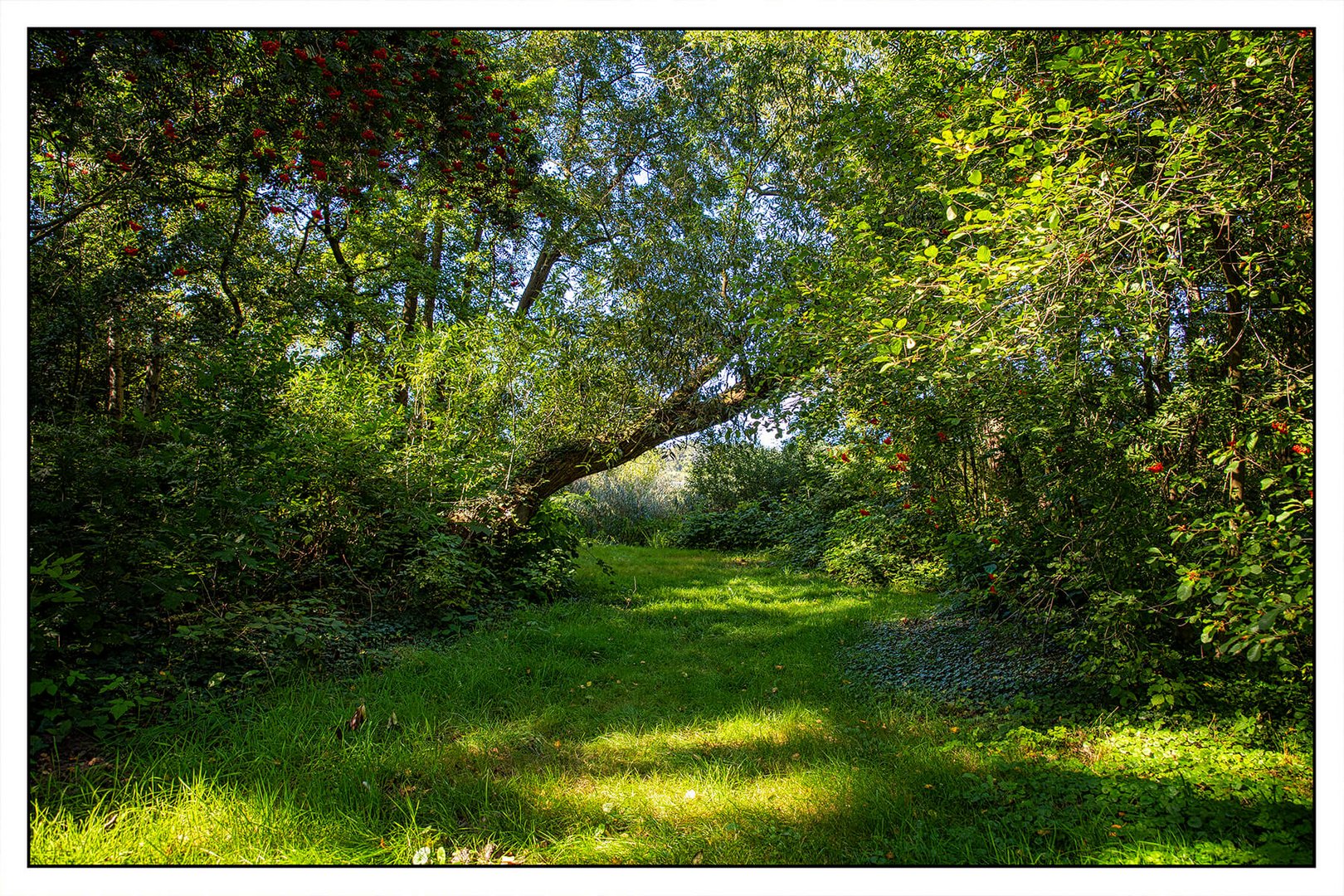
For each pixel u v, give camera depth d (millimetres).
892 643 5309
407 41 4395
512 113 5363
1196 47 2984
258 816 2492
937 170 4762
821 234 6781
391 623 5207
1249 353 3539
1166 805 2564
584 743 3475
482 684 4191
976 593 4652
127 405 7555
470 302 10273
